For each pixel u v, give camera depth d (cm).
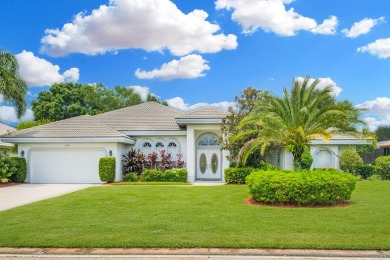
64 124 2534
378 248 733
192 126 2412
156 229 900
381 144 3653
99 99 5188
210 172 2561
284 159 2541
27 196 1658
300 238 799
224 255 711
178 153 2558
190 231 872
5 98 2231
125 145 2575
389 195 1478
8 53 2278
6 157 2284
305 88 1422
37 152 2412
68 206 1270
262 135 1491
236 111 2108
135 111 2959
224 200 1363
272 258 695
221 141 2177
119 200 1398
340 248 737
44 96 5012
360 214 1060
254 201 1316
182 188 1805
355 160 2473
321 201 1206
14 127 3581
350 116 1365
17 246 778
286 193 1209
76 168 2391
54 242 790
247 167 2128
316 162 2625
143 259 700
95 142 2366
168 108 3044
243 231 866
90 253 734
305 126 1420
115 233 862
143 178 2372
